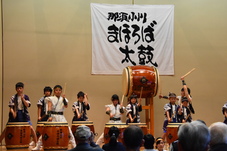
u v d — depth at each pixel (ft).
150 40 31.04
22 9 29.96
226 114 25.72
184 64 31.50
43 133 21.61
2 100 29.27
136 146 10.44
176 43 31.55
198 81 31.48
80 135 12.06
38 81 29.78
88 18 30.76
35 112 29.58
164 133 26.63
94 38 30.66
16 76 29.58
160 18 31.32
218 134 9.78
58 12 30.42
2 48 29.53
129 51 30.83
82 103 26.35
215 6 32.07
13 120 23.50
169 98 26.58
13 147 22.99
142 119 30.48
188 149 8.42
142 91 27.78
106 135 24.20
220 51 31.86
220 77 31.73
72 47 30.42
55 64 30.12
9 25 29.73
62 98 22.62
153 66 29.14
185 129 8.51
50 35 30.19
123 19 30.94
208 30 31.89
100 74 30.58
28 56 29.84
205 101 31.42
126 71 27.94
